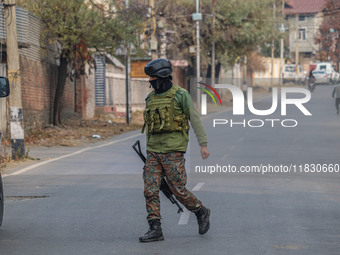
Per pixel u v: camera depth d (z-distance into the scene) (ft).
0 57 99.40
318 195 51.01
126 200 49.49
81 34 121.90
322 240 34.63
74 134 118.42
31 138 109.81
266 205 46.16
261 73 374.43
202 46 233.35
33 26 114.93
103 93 172.76
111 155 87.51
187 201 34.53
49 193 53.88
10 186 58.59
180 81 241.96
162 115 33.53
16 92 81.10
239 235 36.04
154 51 148.97
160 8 221.05
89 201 49.24
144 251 32.35
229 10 225.15
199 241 34.55
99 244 34.17
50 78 132.16
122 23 129.59
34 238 35.94
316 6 476.54
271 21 232.12
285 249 32.53
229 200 48.57
